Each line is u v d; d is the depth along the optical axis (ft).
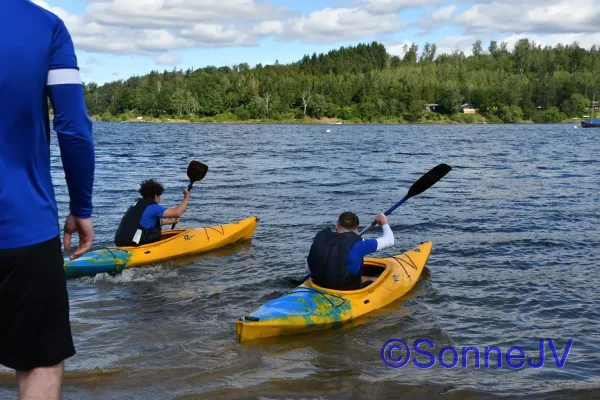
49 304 6.36
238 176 59.11
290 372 14.47
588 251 27.76
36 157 6.17
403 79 407.03
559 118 373.40
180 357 15.20
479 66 515.50
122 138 143.23
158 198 26.71
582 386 13.85
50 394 6.51
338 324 17.93
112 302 20.11
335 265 19.22
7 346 6.39
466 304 20.20
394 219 36.09
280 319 16.85
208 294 21.12
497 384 13.98
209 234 28.27
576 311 19.38
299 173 62.64
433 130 229.45
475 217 36.47
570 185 52.65
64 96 6.13
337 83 380.58
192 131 198.49
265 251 27.86
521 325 18.13
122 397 12.85
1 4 5.88
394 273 21.66
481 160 82.38
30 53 5.90
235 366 14.71
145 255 25.18
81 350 15.53
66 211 35.83
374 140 144.05
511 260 26.11
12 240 6.03
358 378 14.20
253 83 361.10
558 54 549.54
